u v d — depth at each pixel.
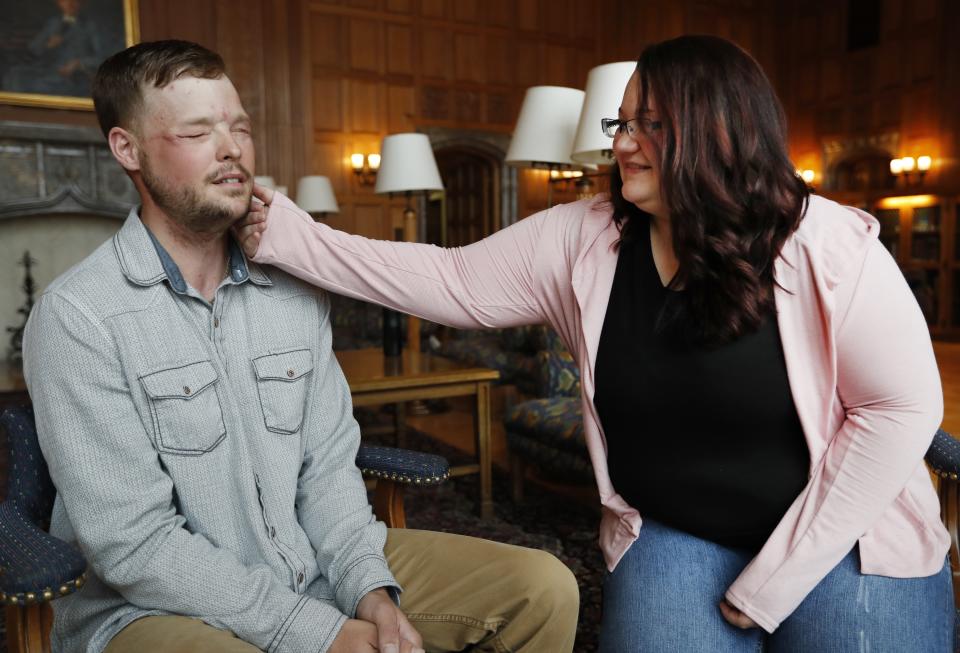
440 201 11.18
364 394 2.96
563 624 1.25
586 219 1.38
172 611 1.16
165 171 1.22
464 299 1.44
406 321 4.16
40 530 1.08
